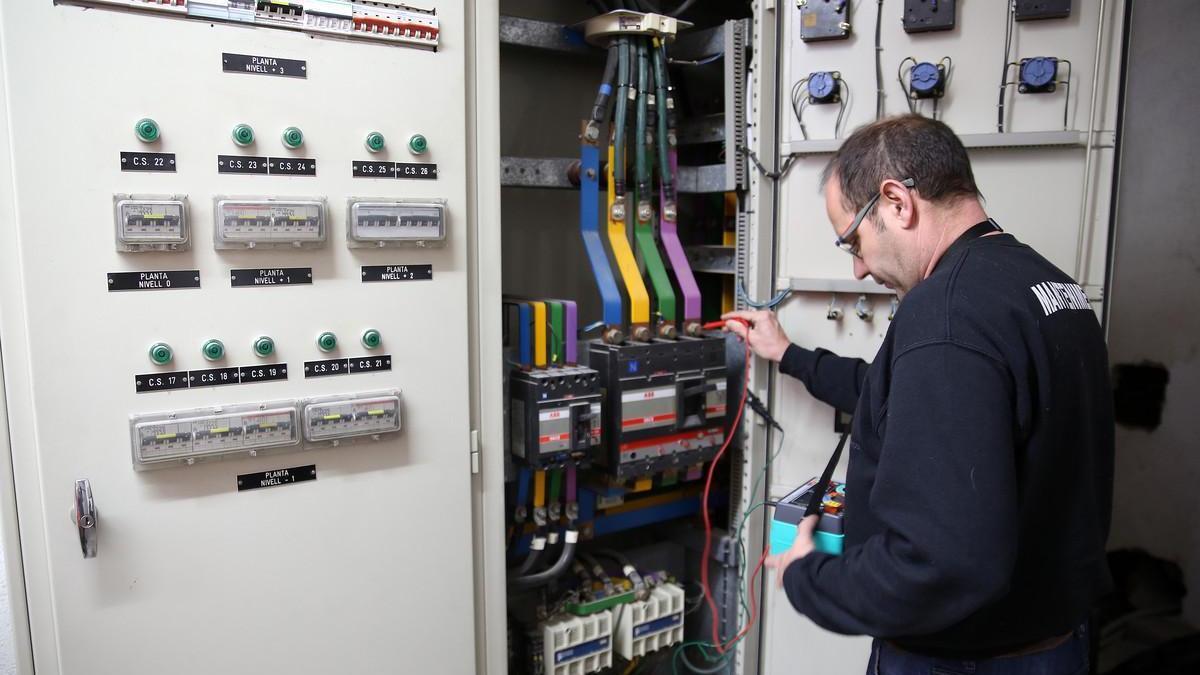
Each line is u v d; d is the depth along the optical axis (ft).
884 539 3.16
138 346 4.08
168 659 4.32
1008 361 3.09
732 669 7.03
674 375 6.27
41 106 3.77
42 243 3.83
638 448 6.17
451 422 5.05
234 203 4.15
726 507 7.47
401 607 5.00
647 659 7.32
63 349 3.92
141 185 4.01
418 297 4.83
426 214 4.72
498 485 5.35
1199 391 5.84
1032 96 5.57
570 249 7.50
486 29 4.97
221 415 4.24
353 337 4.65
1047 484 3.37
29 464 3.94
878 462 3.48
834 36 5.90
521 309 5.89
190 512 4.30
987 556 2.83
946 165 3.58
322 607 4.74
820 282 6.15
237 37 4.17
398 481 4.90
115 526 4.12
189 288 4.17
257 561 4.51
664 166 6.48
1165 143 5.67
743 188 6.51
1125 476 6.22
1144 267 5.86
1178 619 6.19
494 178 5.10
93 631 4.12
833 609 3.31
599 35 6.16
